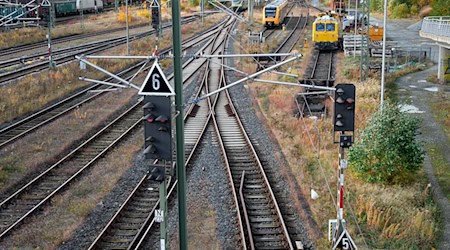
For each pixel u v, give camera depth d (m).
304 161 38.53
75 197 33.03
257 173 36.97
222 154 41.09
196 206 31.34
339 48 94.38
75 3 149.25
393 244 26.69
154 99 19.66
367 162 34.38
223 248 26.33
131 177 36.44
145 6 166.00
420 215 28.47
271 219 29.45
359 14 127.25
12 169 38.06
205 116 53.41
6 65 76.69
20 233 28.30
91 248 25.78
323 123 47.25
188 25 132.62
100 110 55.28
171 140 19.72
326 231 28.09
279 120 49.75
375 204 30.28
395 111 35.19
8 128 47.62
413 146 33.97
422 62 80.31
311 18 145.00
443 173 36.78
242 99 60.41
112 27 131.25
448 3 107.69
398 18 139.25
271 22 123.25
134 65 80.00
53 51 90.44
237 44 97.56
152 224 28.47
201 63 83.44
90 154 41.56
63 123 50.00
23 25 115.69
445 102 55.94
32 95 59.41
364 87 59.69
